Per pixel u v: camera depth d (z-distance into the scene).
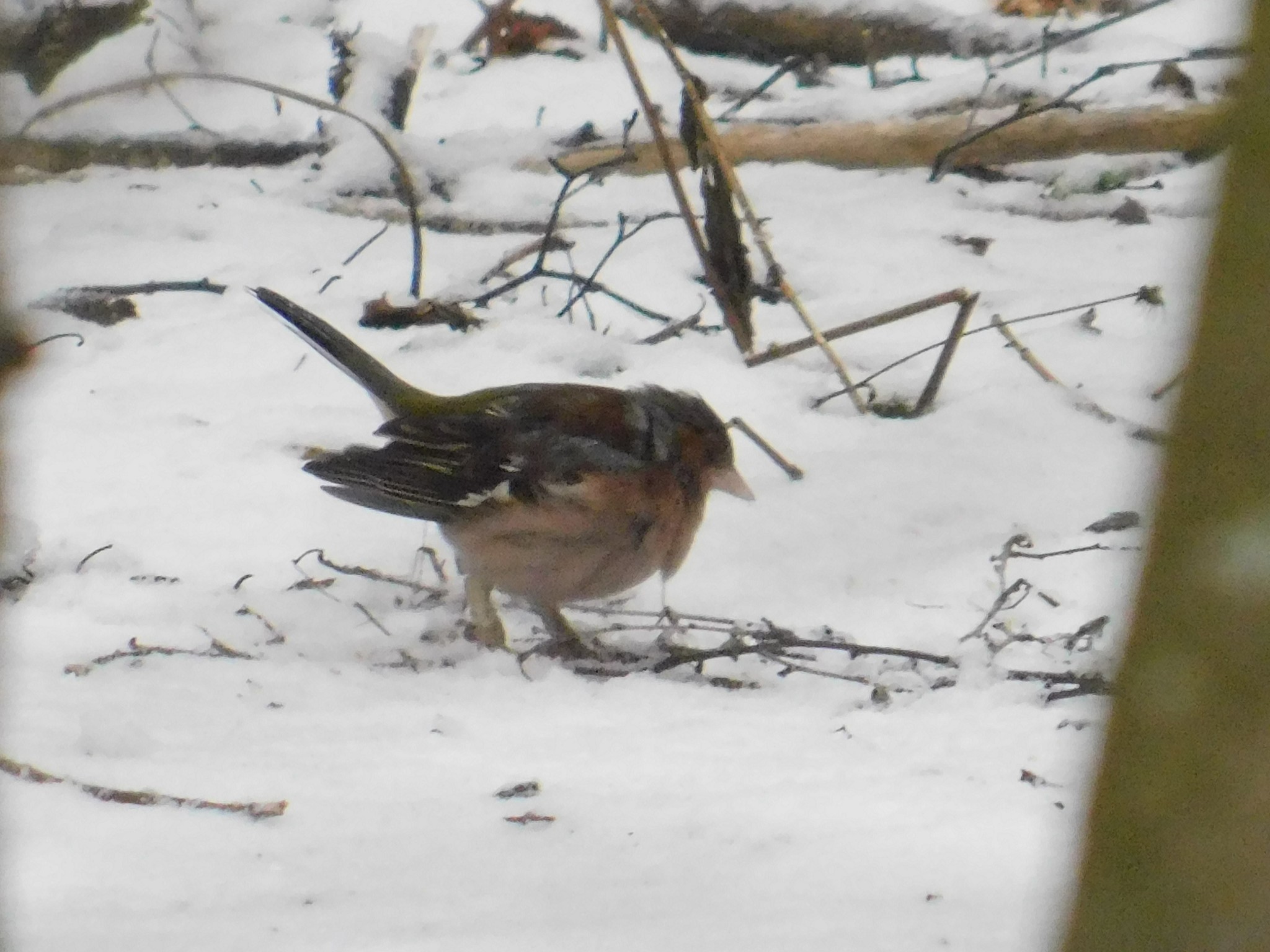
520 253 15.33
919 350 14.08
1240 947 2.73
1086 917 2.89
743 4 21.50
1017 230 17.23
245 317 14.26
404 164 14.89
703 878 5.79
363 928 5.27
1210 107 18.31
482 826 6.30
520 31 21.53
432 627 9.46
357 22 22.48
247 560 10.27
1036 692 8.54
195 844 6.01
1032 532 11.16
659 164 18.06
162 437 11.94
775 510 11.39
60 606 9.32
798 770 7.22
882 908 5.52
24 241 15.91
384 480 9.19
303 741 7.36
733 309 13.19
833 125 18.38
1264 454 2.65
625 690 8.54
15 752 6.86
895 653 8.88
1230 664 2.70
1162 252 16.56
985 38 21.33
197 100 19.64
